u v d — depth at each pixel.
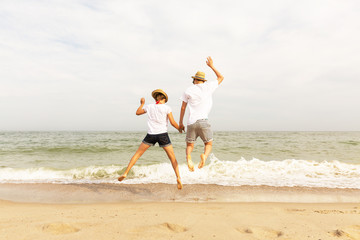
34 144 18.53
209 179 5.79
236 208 3.33
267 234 2.21
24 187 5.01
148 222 2.52
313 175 6.24
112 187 4.99
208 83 3.71
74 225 2.39
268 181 5.53
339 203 3.86
